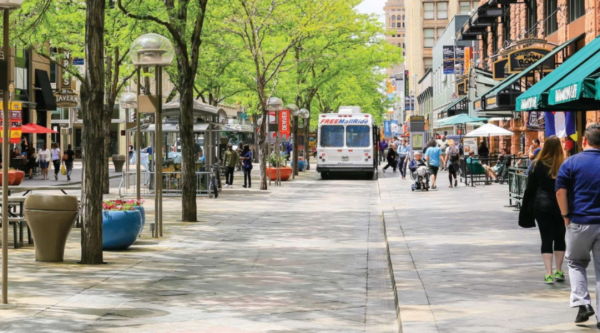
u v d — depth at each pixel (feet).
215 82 128.98
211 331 25.63
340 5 115.75
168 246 49.26
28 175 146.30
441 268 36.14
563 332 22.52
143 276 37.06
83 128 40.60
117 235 46.32
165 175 98.94
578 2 89.66
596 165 23.41
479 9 143.74
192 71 64.39
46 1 59.52
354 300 31.78
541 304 26.91
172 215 71.46
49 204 40.98
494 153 129.08
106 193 99.09
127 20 75.15
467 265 37.04
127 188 100.78
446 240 47.91
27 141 160.25
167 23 59.98
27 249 47.03
